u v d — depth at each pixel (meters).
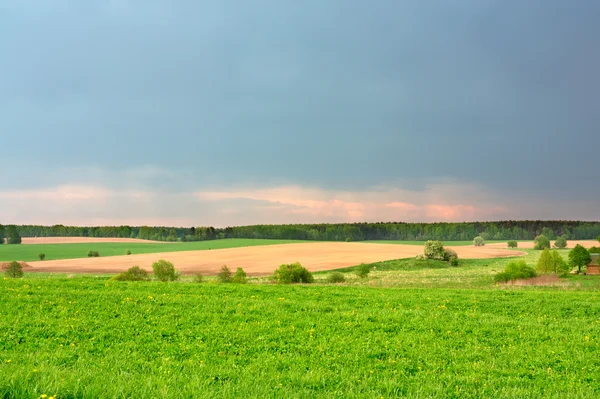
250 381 11.24
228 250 139.12
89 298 25.06
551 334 18.39
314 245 150.62
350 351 15.60
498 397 10.96
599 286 49.09
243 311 22.50
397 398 10.49
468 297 28.31
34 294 26.12
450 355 15.30
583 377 13.06
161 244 186.50
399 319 20.91
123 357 14.18
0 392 8.09
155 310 22.38
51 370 10.38
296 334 17.91
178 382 10.59
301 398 9.91
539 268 68.75
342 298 27.61
